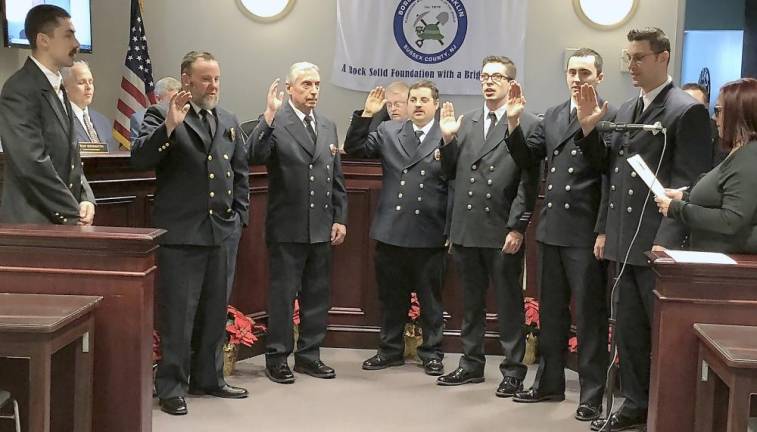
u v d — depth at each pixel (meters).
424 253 4.46
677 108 3.37
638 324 3.55
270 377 4.37
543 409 3.96
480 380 4.38
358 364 4.70
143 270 2.81
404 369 4.61
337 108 5.63
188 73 3.73
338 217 4.47
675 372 2.79
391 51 5.54
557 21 5.47
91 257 2.81
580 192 3.72
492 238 4.07
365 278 5.00
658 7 5.40
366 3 5.53
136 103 5.45
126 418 2.84
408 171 4.42
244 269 4.73
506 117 4.06
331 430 3.64
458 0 5.48
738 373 2.37
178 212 3.75
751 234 2.90
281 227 4.29
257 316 4.84
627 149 3.46
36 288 2.82
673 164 3.39
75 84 4.72
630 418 3.61
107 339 2.82
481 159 4.11
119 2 5.80
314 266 4.43
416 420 3.79
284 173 4.27
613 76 5.46
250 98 5.65
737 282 2.74
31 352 2.43
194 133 3.74
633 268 3.49
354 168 4.94
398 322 4.64
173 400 3.81
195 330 4.02
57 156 3.13
